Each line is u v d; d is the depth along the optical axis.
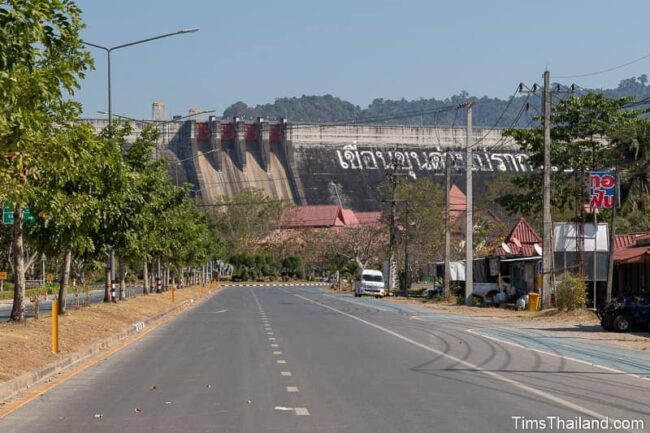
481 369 31.09
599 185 63.72
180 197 70.81
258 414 20.95
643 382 27.34
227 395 24.22
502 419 20.23
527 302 83.00
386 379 27.94
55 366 30.33
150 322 59.72
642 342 45.97
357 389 25.48
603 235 77.31
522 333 52.03
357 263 168.25
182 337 46.75
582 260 75.06
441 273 121.31
